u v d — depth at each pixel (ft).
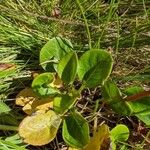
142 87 0.81
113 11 0.86
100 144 0.67
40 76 0.73
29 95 0.76
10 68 0.82
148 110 0.71
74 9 0.93
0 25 0.86
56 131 0.71
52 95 0.75
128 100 0.71
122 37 0.87
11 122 0.76
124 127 0.71
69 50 0.80
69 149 0.70
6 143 0.69
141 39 0.86
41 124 0.71
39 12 0.93
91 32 0.90
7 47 0.85
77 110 0.80
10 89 0.81
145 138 0.73
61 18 0.93
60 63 0.74
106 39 0.88
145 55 0.86
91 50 0.73
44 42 0.87
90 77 0.73
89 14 0.92
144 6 0.88
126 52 0.86
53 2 0.94
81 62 0.74
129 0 0.94
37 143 0.70
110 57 0.72
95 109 0.77
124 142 0.73
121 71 0.85
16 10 0.90
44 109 0.74
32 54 0.85
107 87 0.73
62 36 0.89
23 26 0.89
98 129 0.71
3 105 0.76
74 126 0.71
